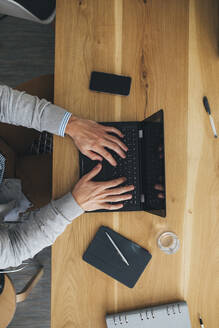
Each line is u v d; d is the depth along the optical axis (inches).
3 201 45.8
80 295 39.2
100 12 42.1
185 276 40.4
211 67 42.9
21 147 51.1
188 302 40.3
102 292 39.4
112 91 41.4
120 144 40.1
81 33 41.8
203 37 43.1
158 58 42.5
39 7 47.6
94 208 38.9
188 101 42.5
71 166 40.6
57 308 38.9
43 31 68.2
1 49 68.0
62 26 41.6
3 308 42.8
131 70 42.2
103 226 40.2
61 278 39.3
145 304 39.7
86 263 39.6
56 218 37.6
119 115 41.8
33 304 64.3
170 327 38.9
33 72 68.0
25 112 39.8
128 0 42.4
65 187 40.4
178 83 42.5
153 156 37.3
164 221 40.9
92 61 41.8
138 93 42.1
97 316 39.1
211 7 43.3
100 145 39.8
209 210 41.5
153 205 37.4
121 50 42.2
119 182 39.1
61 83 41.4
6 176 47.8
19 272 64.0
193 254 40.8
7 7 47.5
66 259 39.5
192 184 41.6
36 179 50.5
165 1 42.8
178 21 42.9
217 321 40.2
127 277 39.7
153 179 37.3
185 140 42.1
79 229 40.0
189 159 41.9
